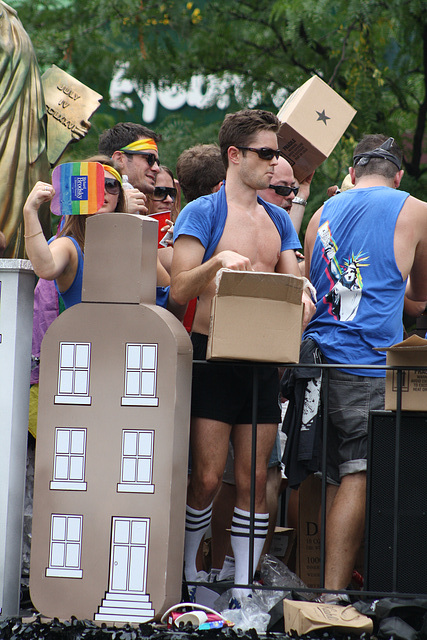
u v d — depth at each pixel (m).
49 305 13.66
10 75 14.62
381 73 32.34
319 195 29.38
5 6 15.02
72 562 10.96
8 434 11.34
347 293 12.81
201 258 12.21
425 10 30.58
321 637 10.55
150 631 10.34
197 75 35.84
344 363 12.50
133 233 11.22
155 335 11.05
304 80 34.34
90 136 33.34
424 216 13.03
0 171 14.41
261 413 12.19
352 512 12.31
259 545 12.13
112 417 11.07
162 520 10.82
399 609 10.77
